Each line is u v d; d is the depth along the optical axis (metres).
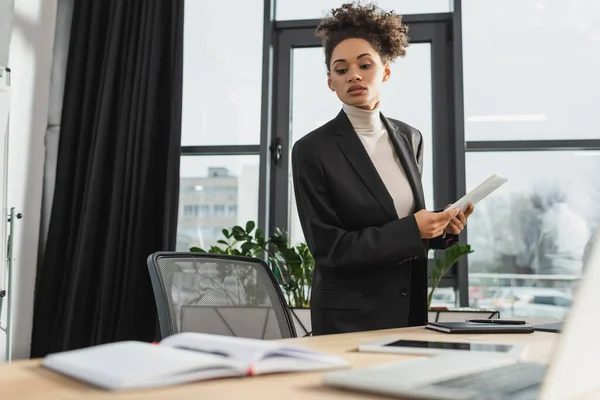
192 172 3.23
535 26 3.02
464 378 0.52
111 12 3.15
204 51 3.33
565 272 2.80
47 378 0.56
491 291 2.85
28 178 3.01
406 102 3.12
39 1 3.12
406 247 1.30
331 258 1.35
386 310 1.38
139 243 2.85
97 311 2.84
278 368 0.59
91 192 2.92
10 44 2.90
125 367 0.54
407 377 0.51
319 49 3.25
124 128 3.00
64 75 3.24
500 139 2.96
